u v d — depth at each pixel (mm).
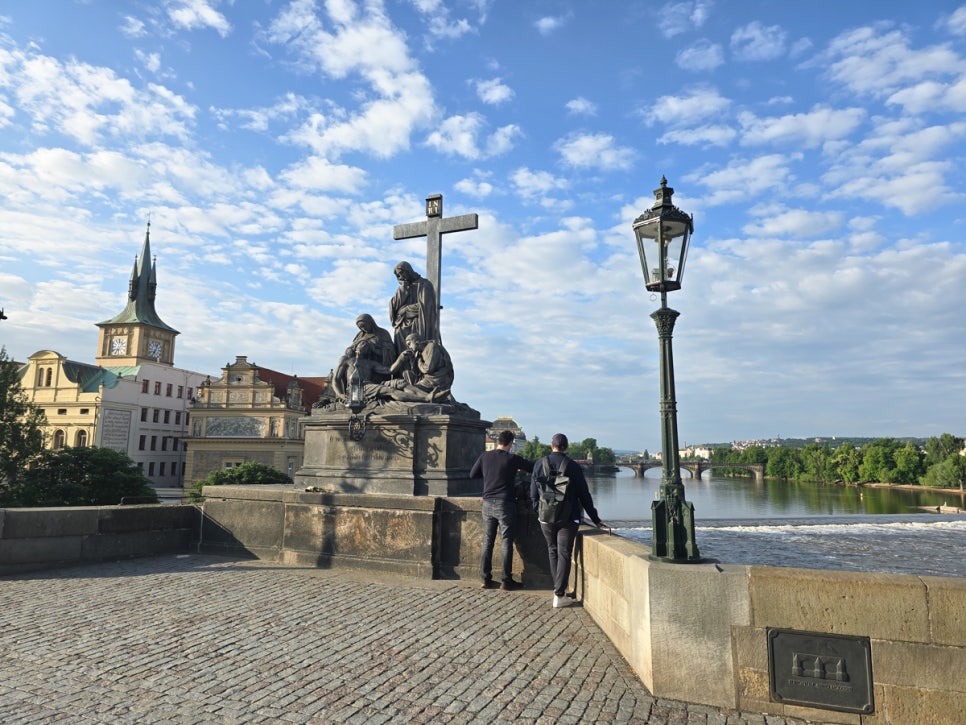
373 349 11508
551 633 6203
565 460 7383
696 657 4621
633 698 4648
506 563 8016
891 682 4180
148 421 78750
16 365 41500
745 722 4277
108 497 40000
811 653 4367
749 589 4570
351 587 8086
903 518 40469
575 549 7672
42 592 7711
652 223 5695
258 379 70250
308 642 5828
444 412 10031
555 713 4359
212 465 69188
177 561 9789
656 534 5164
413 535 8805
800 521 38562
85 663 5199
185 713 4254
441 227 13188
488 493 8156
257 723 4125
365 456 10320
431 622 6535
